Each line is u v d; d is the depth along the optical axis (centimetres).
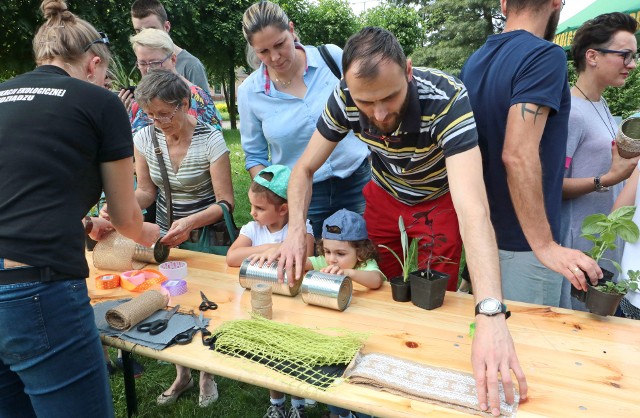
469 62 205
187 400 260
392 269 242
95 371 138
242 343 144
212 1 1554
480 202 142
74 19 147
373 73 135
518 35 183
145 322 159
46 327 126
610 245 164
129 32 1163
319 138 197
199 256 230
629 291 179
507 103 177
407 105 157
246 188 736
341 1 2241
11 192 125
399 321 160
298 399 224
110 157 140
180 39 1471
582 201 241
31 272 124
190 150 257
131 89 321
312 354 136
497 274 128
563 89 176
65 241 129
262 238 234
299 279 179
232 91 2025
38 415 135
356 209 299
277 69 250
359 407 117
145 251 212
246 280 183
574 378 126
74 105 130
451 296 181
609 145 237
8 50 1114
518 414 112
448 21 1925
